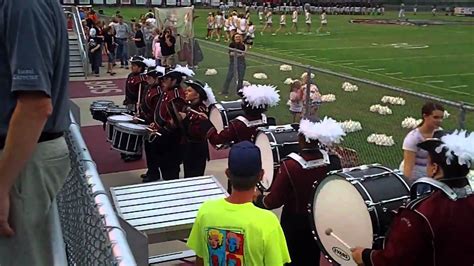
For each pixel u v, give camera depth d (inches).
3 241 83.0
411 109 445.1
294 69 537.3
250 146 142.9
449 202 136.0
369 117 431.2
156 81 351.9
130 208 210.1
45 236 87.2
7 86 80.0
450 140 137.4
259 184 244.8
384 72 927.0
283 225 205.2
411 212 137.9
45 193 85.5
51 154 86.0
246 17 1424.7
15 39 76.6
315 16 2760.8
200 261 149.0
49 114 79.3
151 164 343.0
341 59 1090.1
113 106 416.5
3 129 80.8
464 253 135.0
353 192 179.6
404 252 136.4
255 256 139.7
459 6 3383.4
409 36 1649.9
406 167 237.5
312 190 196.5
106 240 73.9
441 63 1045.2
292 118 442.9
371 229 173.6
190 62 692.7
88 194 90.4
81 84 746.8
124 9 2689.5
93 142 443.5
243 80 538.9
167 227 194.7
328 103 455.8
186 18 927.7
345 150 315.3
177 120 314.5
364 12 3102.9
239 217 140.7
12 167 78.0
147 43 920.9
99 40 828.0
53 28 81.1
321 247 195.9
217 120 331.6
